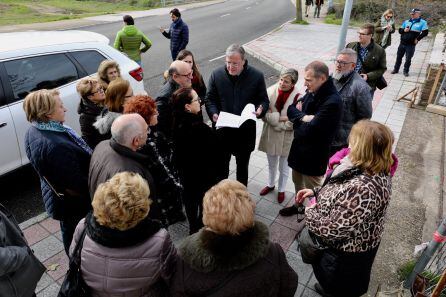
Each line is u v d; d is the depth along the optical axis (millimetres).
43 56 4164
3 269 1807
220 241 1436
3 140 3803
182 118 2680
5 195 4125
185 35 9094
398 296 2764
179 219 3291
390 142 1876
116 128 2211
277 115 3578
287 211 3695
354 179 1919
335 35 15602
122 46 7539
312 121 2873
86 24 18000
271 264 1522
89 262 1603
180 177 2949
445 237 2490
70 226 2756
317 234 2088
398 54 9211
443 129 6148
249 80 3459
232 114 3416
